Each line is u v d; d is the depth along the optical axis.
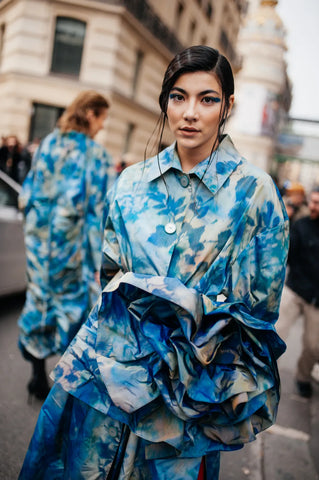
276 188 1.20
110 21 13.77
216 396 1.08
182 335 1.09
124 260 1.22
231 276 1.14
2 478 1.88
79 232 2.38
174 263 1.14
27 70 13.91
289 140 34.84
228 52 24.88
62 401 1.23
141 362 1.13
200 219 1.15
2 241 3.76
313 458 2.37
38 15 13.73
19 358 3.12
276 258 1.14
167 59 17.17
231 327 1.13
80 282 2.41
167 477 1.12
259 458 2.32
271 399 1.19
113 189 1.31
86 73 14.02
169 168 1.19
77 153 2.37
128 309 1.14
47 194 2.38
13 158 7.15
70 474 1.20
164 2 16.33
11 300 4.42
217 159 1.18
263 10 31.45
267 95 31.19
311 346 3.06
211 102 1.14
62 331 2.40
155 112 16.88
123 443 1.17
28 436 2.21
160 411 1.12
